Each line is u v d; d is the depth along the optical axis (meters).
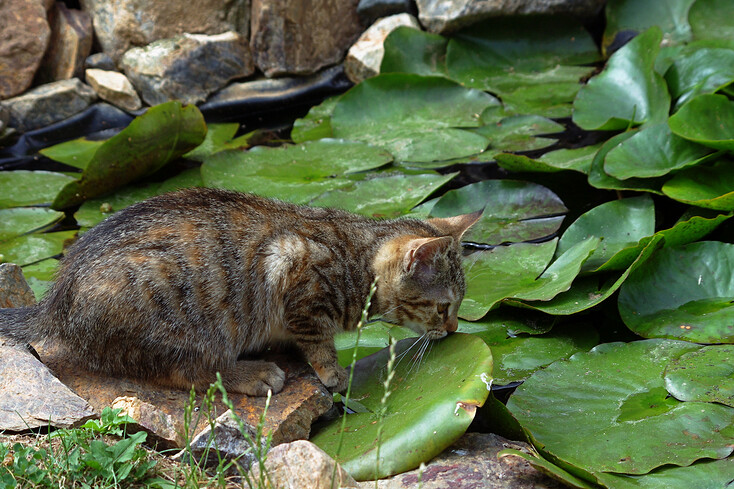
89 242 1.50
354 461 1.41
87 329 1.47
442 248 1.51
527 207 1.78
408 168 1.89
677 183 1.72
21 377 1.44
